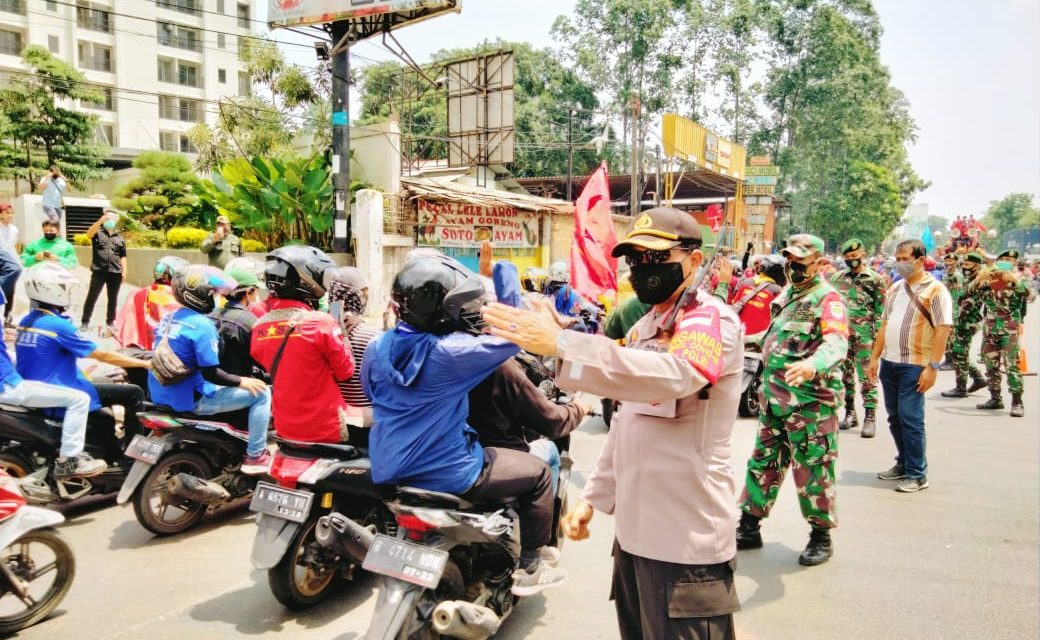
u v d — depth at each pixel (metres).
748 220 29.23
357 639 3.32
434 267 2.72
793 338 4.11
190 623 3.45
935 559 4.25
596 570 4.10
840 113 40.06
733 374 2.06
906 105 50.25
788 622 3.50
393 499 3.19
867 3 43.06
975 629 3.43
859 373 7.39
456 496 2.91
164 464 4.46
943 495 5.39
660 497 2.08
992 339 8.56
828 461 4.08
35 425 4.35
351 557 3.04
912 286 5.50
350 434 3.96
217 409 4.58
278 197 13.30
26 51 26.00
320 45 12.66
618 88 37.56
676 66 37.78
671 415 2.04
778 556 4.31
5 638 3.27
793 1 40.78
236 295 4.73
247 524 4.77
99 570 4.02
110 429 4.89
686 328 1.91
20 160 25.72
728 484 2.11
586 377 1.69
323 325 3.51
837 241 42.97
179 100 47.91
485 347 2.70
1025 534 4.62
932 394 9.84
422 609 2.79
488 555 3.24
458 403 2.90
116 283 10.46
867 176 40.00
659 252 2.03
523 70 37.75
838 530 4.70
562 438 4.27
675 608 2.06
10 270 6.77
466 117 19.83
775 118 42.25
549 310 1.81
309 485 3.43
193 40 47.94
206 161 21.94
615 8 36.44
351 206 13.39
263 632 3.38
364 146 14.20
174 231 14.56
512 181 20.80
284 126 22.41
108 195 28.42
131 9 45.06
